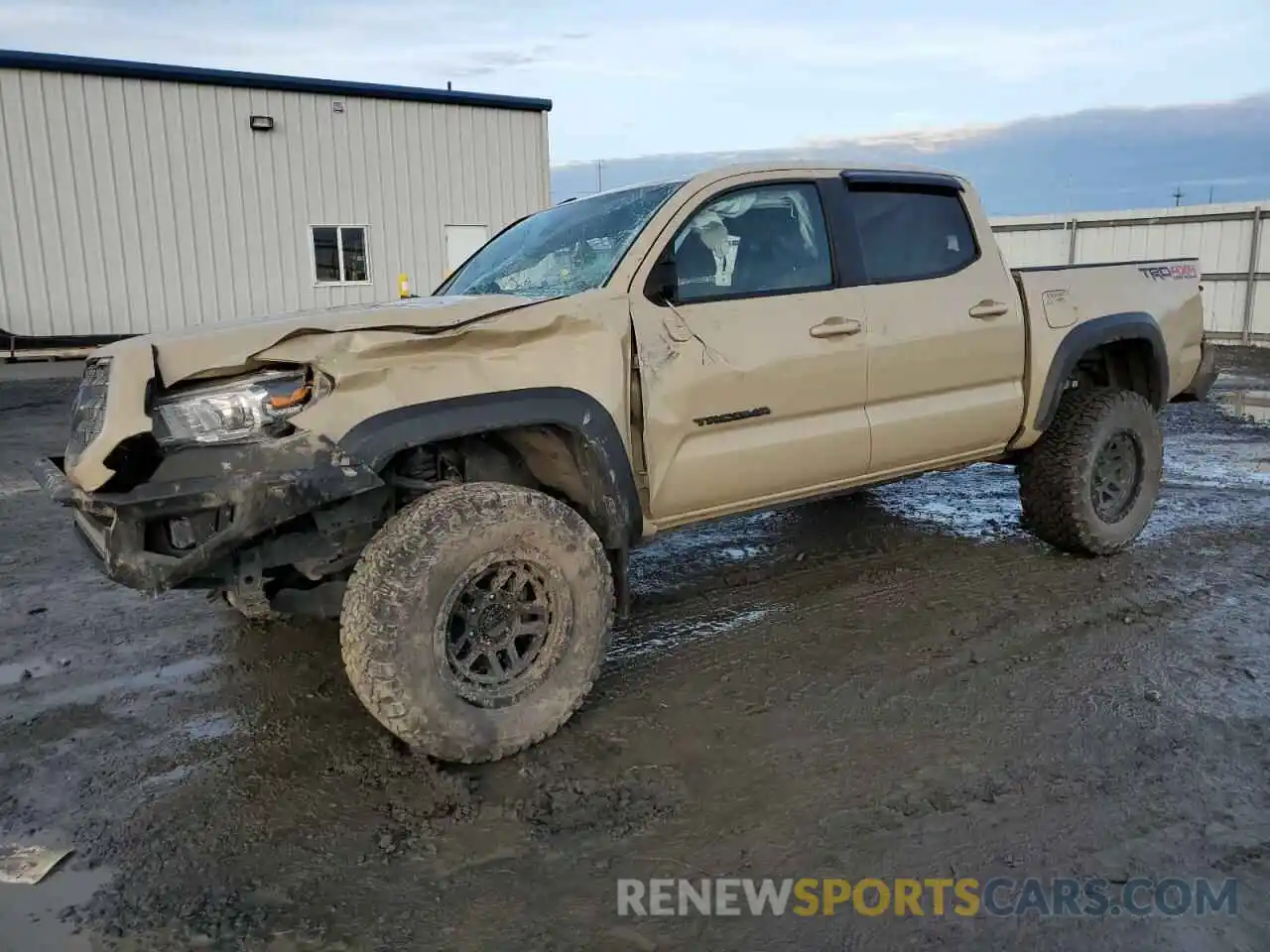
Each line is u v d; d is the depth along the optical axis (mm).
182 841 2834
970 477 7758
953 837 2785
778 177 4262
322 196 18625
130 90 16594
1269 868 2623
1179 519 6297
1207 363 5984
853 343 4270
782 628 4469
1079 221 22062
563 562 3354
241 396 2973
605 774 3180
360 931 2436
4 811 3010
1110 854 2691
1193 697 3650
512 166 20734
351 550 3402
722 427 3945
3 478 8094
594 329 3541
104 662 4180
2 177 15828
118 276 16953
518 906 2525
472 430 3205
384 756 3332
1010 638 4262
